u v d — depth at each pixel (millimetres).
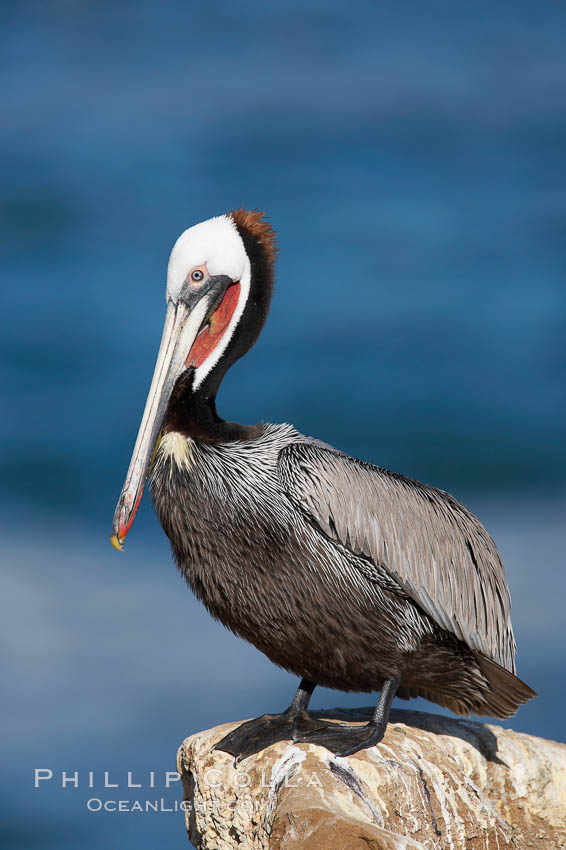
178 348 11422
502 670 10688
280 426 11680
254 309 11734
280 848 8289
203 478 10844
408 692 12047
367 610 10781
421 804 9961
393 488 11234
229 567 10781
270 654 11016
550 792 11055
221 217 11875
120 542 10867
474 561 11578
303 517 10688
